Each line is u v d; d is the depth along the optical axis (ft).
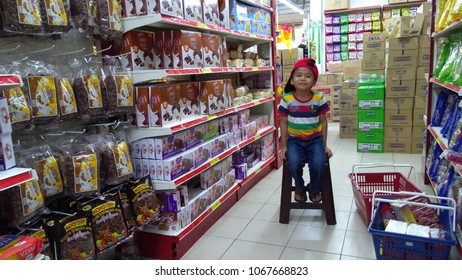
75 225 5.95
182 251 8.14
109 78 6.94
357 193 9.52
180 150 8.45
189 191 9.40
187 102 8.88
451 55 9.33
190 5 8.60
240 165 11.64
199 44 8.93
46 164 5.86
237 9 11.36
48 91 5.74
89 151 6.48
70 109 6.12
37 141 6.62
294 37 37.81
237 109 11.04
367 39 17.58
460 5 7.69
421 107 15.96
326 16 30.71
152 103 7.65
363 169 14.17
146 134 7.75
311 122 9.64
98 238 6.33
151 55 8.38
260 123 13.74
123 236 6.79
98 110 6.56
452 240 6.24
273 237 8.87
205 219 9.34
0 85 4.18
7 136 4.77
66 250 5.77
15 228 5.36
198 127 9.32
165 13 7.52
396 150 16.72
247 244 8.57
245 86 13.14
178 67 8.27
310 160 9.40
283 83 20.49
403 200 7.52
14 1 5.12
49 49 6.61
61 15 5.90
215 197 9.95
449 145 7.61
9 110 5.09
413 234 6.63
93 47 7.65
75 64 6.68
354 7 29.58
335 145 18.70
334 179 13.03
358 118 16.89
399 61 15.89
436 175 10.37
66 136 6.90
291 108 9.70
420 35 15.58
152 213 7.47
